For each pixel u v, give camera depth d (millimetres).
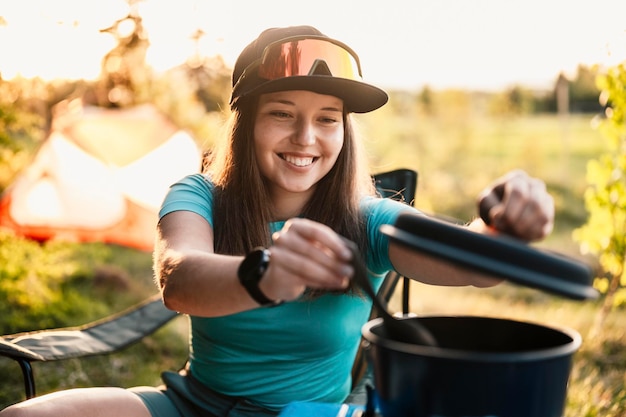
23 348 1750
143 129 5453
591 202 3617
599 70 3414
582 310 4223
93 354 1896
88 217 4969
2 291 3721
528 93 13805
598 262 5047
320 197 1734
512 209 922
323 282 962
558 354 864
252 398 1690
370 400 1062
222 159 1762
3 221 4773
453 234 873
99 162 5172
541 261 847
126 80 6324
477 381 845
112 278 4523
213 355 1701
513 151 10836
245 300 1106
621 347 3428
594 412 2516
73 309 3881
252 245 1698
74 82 5555
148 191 5227
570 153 10844
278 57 1604
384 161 9211
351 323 1694
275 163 1668
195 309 1219
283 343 1654
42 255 4242
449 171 9633
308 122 1638
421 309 4289
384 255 1650
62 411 1449
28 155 5324
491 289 4910
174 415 1697
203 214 1653
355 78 1647
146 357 3428
